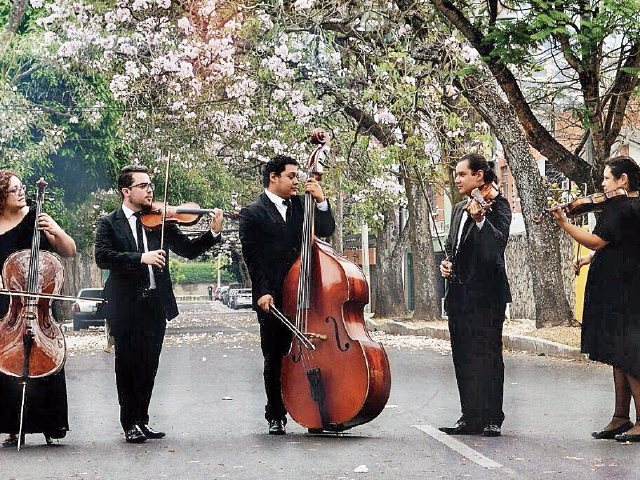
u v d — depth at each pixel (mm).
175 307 8852
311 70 24984
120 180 8984
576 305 23500
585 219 25938
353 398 8469
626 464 7215
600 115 17734
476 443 8219
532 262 21594
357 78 24672
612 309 8406
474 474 6887
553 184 29391
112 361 18875
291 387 8750
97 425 9703
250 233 9031
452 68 19750
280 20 21469
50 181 33156
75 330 37281
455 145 25625
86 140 31312
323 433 8930
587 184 18312
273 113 26453
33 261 8219
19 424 8289
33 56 28344
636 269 8430
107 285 8781
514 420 9648
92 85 29938
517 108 17766
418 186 31672
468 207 8531
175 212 9078
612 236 8438
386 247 36938
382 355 8625
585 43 15500
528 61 16875
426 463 7312
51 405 8375
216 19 22734
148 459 7660
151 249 8953
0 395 8258
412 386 12992
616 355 8305
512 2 16734
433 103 22672
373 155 28406
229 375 15070
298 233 9086
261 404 11250
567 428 9094
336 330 8570
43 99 30641
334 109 26078
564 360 17281
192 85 23953
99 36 23766
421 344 22500
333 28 21609
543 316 21547
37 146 29844
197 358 19281
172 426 9562
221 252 80000
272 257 9008
